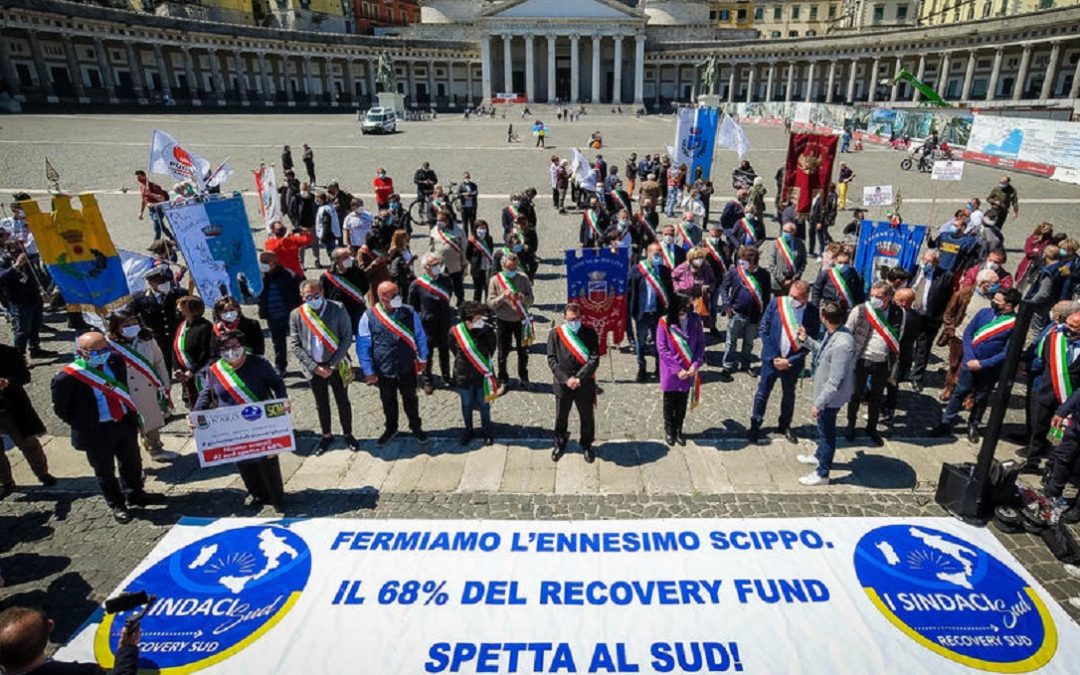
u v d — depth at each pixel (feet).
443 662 16.30
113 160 97.14
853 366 22.07
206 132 141.18
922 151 98.78
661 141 137.90
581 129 166.30
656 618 17.51
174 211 34.01
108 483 21.68
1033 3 208.13
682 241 37.14
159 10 236.63
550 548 19.98
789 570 19.04
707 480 24.08
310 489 23.65
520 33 265.34
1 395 22.31
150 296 29.25
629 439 27.12
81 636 17.04
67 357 35.81
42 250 30.19
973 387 26.12
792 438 26.81
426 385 29.91
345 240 45.70
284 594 18.30
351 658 16.40
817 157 48.73
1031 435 24.79
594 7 262.26
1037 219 65.77
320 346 24.68
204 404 21.22
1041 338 24.50
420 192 66.39
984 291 26.09
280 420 20.95
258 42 231.09
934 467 24.84
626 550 19.88
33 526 21.89
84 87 197.16
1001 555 19.57
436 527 20.90
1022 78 196.34
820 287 30.68
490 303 30.04
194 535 20.67
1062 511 21.65
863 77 267.39
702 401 30.58
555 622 17.40
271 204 46.98
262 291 32.48
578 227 63.52
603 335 32.07
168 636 17.02
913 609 17.67
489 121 193.16
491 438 26.91
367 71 283.18
